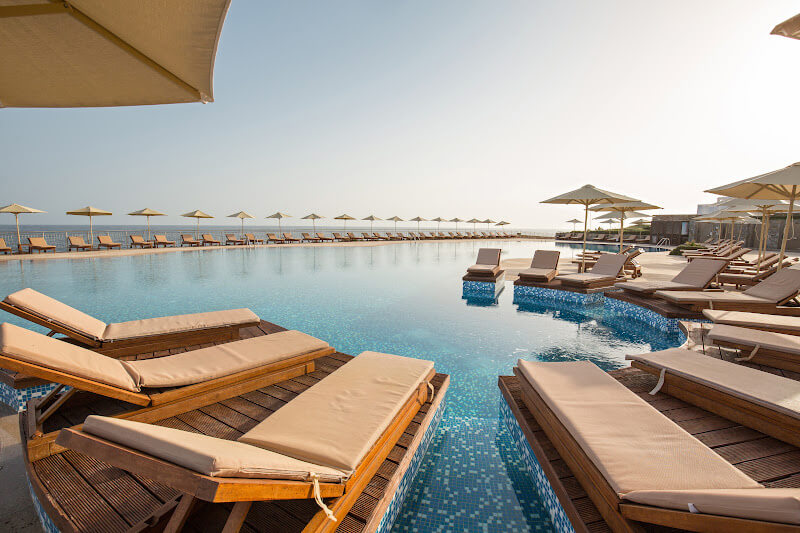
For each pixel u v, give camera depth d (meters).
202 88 2.47
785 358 3.07
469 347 4.67
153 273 10.69
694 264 6.64
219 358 2.76
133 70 2.16
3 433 2.50
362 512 1.51
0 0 1.51
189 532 1.33
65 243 18.03
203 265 12.69
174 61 2.13
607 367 4.01
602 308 6.90
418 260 14.95
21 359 1.79
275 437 1.67
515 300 7.53
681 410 2.41
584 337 5.11
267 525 1.40
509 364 4.13
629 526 1.30
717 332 3.49
